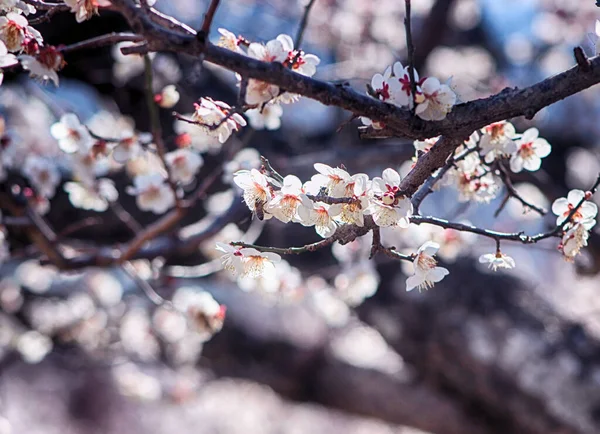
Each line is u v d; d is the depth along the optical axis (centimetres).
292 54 113
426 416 206
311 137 230
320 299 191
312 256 213
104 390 473
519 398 184
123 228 194
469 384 195
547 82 110
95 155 136
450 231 159
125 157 136
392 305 202
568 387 178
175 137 139
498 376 186
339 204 109
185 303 150
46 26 172
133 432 467
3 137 148
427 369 204
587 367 180
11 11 113
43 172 150
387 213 108
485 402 195
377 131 110
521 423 187
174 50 105
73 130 136
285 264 173
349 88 108
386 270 205
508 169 131
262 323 218
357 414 220
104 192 150
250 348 217
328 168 109
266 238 209
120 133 141
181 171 142
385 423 218
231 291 221
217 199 179
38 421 456
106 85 193
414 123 109
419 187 117
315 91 108
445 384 204
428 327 197
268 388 253
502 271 202
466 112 110
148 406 472
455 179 123
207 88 196
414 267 112
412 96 109
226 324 214
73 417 466
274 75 107
